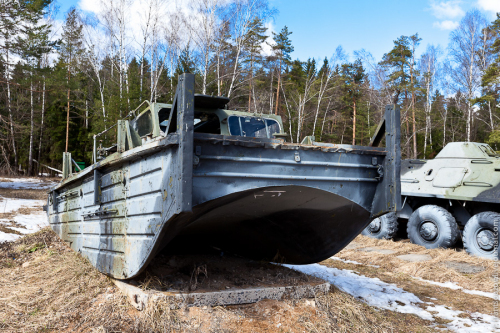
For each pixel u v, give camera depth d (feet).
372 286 17.10
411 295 15.97
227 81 73.77
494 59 82.79
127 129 13.08
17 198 49.78
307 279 13.58
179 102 9.73
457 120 117.39
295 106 101.55
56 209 22.99
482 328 12.48
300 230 14.76
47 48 69.62
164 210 10.11
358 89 106.22
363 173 12.66
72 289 13.50
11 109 79.87
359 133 111.75
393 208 12.51
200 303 11.16
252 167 10.77
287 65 101.81
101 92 82.12
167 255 15.39
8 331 10.68
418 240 27.12
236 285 12.60
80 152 101.30
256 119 15.70
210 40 67.00
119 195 13.12
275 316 11.16
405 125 98.48
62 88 75.82
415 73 90.27
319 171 11.78
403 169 30.63
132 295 11.61
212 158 10.16
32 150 101.81
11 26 61.11
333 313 11.82
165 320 10.28
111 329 10.19
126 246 12.37
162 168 10.36
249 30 70.79
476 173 25.84
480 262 21.56
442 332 12.09
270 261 16.53
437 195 26.94
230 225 14.73
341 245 14.47
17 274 16.42
